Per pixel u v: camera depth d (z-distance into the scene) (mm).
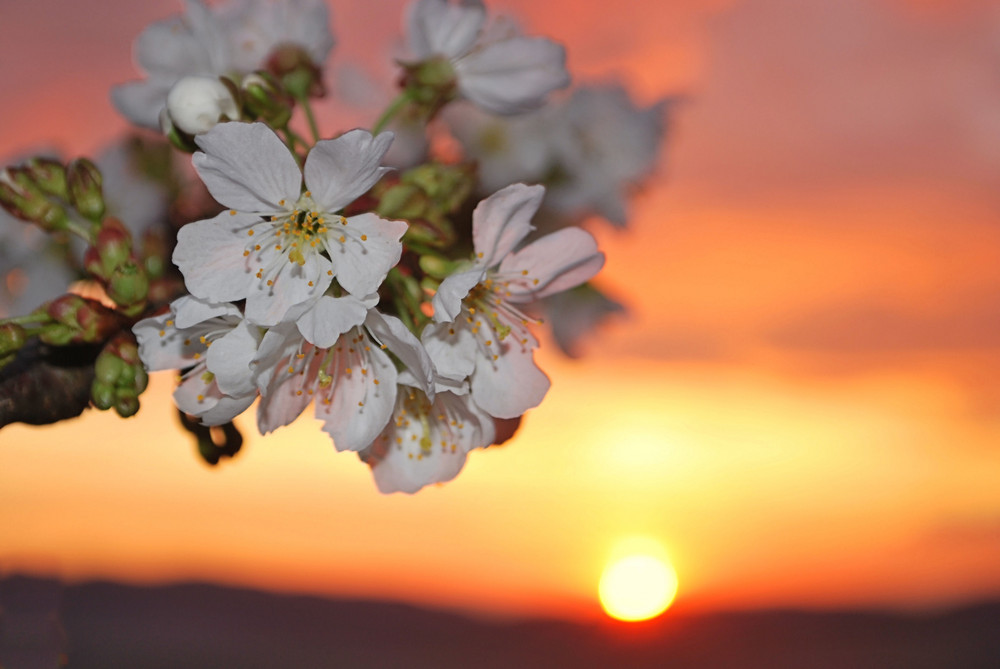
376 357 250
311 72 300
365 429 247
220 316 241
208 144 235
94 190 258
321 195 240
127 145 342
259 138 236
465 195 268
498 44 301
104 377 249
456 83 302
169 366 246
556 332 415
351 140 234
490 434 258
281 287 237
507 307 259
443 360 249
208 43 299
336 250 239
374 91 373
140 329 244
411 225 255
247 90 258
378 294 250
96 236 255
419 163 363
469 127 371
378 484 261
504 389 256
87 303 251
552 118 382
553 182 388
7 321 248
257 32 301
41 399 249
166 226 303
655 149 399
